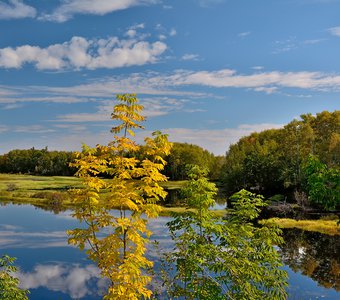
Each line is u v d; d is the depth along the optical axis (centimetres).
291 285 2111
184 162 11838
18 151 17212
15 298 1089
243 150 9731
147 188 878
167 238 2992
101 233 3134
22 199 6569
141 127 902
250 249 958
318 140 8519
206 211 1029
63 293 2064
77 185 9250
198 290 940
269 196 6731
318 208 5284
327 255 2819
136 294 835
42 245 3212
